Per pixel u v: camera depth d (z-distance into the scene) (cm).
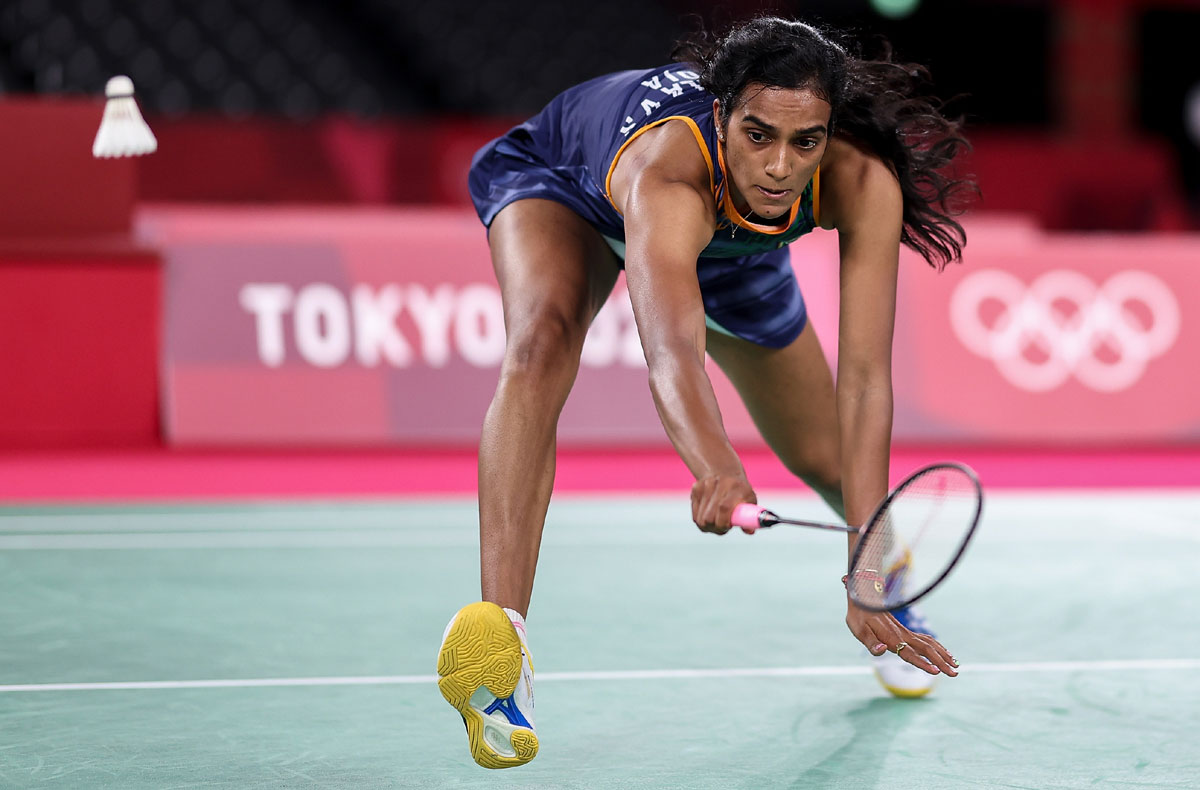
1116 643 1233
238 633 1243
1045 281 3009
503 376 853
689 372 710
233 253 2811
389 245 2858
